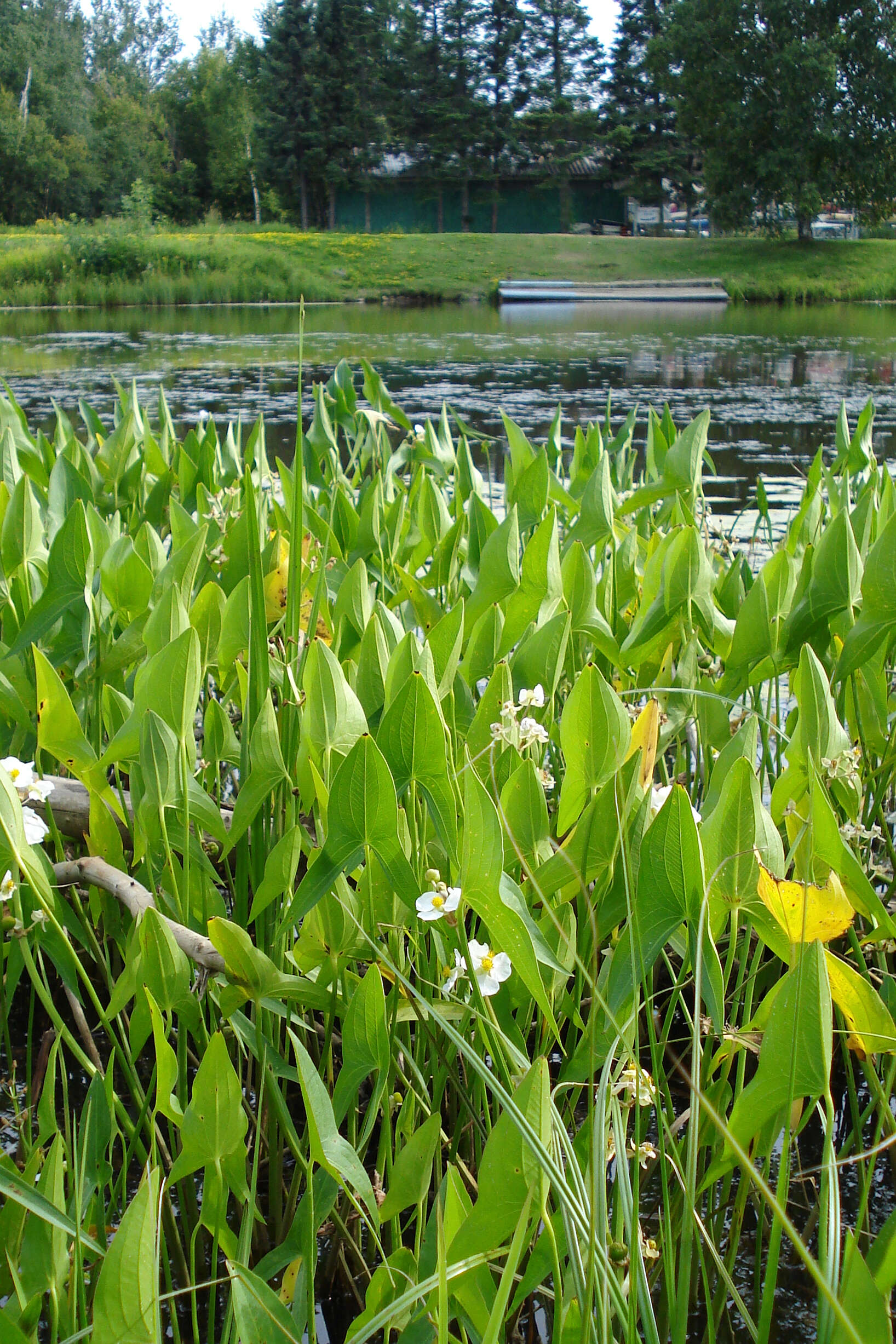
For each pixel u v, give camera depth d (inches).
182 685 49.5
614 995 40.8
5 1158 39.1
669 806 38.3
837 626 67.4
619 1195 37.0
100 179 1601.9
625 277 1024.9
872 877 69.2
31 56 1617.9
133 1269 28.5
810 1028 33.3
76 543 61.6
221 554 80.6
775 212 1192.8
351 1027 40.9
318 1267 52.2
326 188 1472.7
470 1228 31.9
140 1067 64.6
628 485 116.1
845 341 585.6
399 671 50.0
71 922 56.6
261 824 60.6
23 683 63.9
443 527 90.8
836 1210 31.4
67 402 336.2
